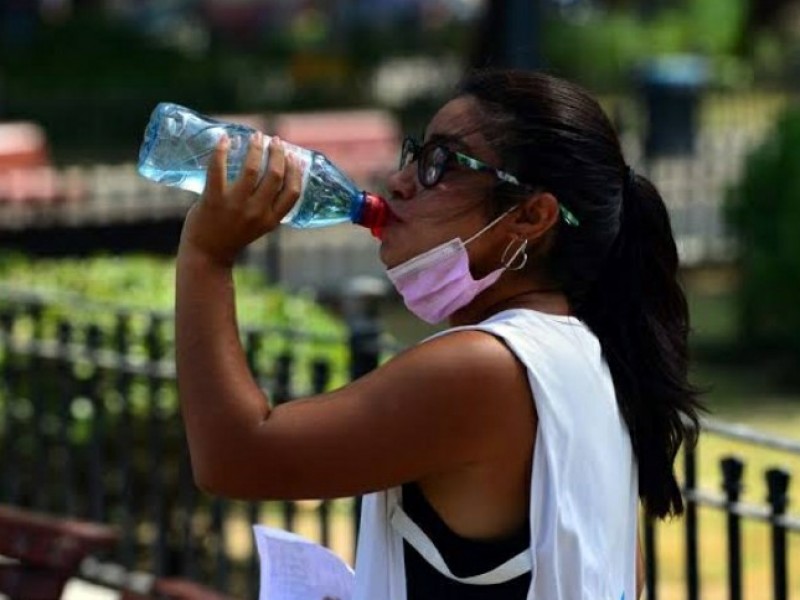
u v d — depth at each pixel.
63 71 73.19
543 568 6.46
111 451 17.44
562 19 85.25
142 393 17.05
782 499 10.69
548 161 6.69
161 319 15.37
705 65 80.00
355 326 12.68
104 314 17.81
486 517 6.49
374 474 6.40
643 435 7.02
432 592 6.56
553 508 6.45
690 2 89.75
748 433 10.87
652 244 7.05
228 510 17.39
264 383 13.82
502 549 6.50
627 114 62.56
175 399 16.52
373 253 36.59
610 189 6.82
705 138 61.75
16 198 32.25
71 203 32.09
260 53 82.19
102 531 11.79
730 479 11.01
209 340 6.53
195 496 17.42
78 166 45.75
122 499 16.02
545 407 6.45
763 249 31.39
